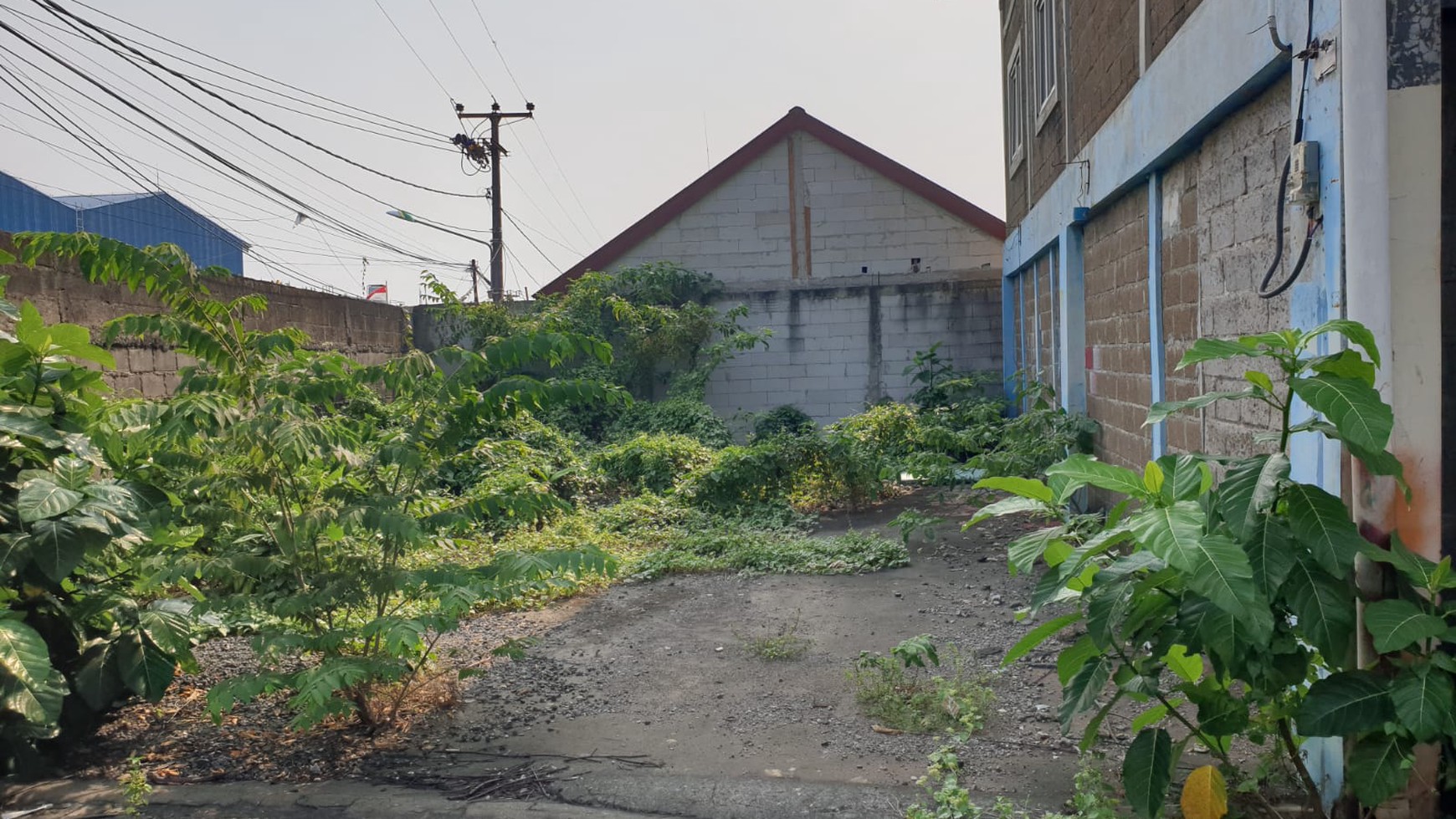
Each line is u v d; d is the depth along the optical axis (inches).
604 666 216.2
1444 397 126.3
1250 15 163.9
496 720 185.3
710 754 166.2
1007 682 194.9
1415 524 121.4
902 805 144.9
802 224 744.3
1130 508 275.1
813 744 169.0
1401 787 108.8
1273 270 151.7
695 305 603.8
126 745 177.8
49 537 159.9
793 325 620.1
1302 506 108.7
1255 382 119.3
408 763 166.6
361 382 177.8
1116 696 125.4
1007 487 129.6
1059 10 377.4
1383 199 122.3
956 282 605.6
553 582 279.0
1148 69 237.8
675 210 747.4
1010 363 569.0
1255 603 101.4
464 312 601.9
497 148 978.7
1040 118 412.5
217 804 152.9
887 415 456.1
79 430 177.2
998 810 136.2
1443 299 125.6
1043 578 124.0
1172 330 234.4
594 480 431.5
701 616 256.1
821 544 325.7
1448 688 104.2
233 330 183.8
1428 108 121.3
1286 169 145.2
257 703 197.5
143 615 178.4
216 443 174.6
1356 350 123.6
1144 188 263.4
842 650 221.8
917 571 296.2
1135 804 118.1
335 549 183.6
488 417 182.1
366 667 167.5
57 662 174.2
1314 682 114.1
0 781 160.2
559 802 150.0
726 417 620.4
